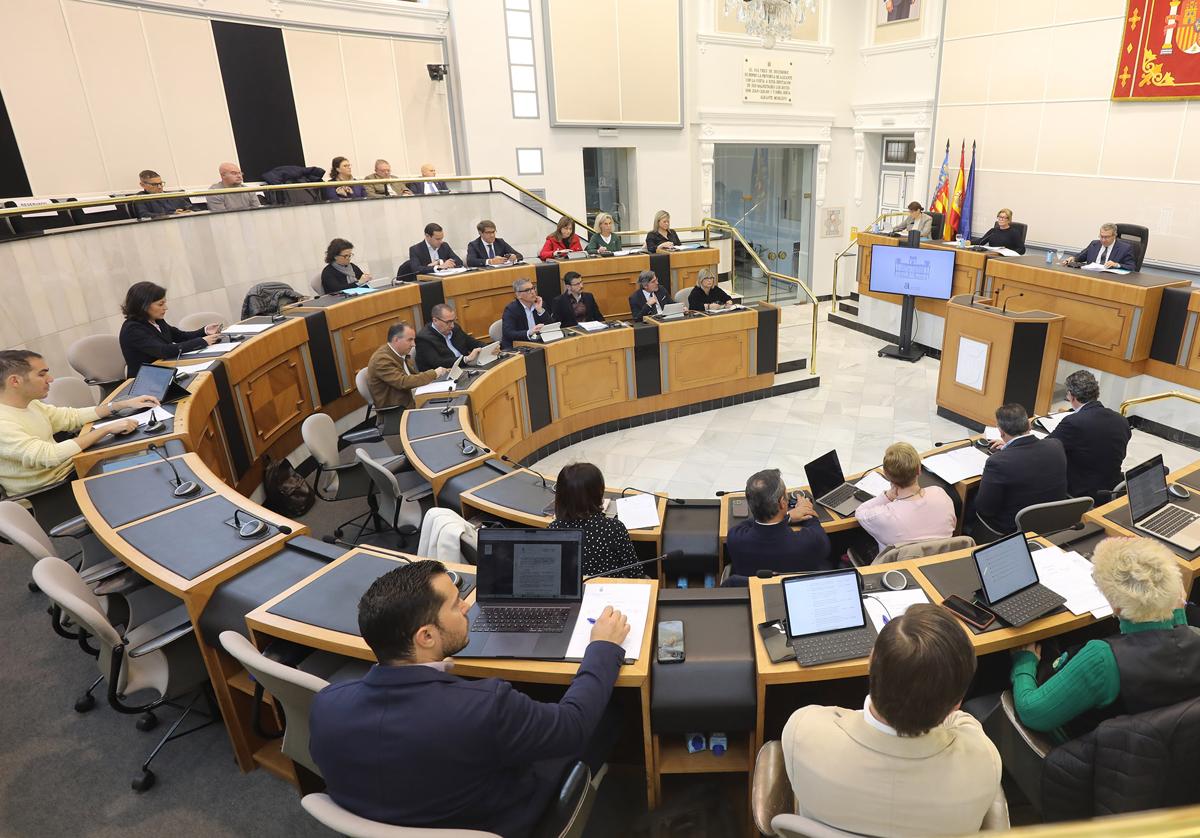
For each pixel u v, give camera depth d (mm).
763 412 6812
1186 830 312
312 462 5371
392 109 8766
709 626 2242
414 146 9047
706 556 3266
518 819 1654
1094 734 1672
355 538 4234
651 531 3303
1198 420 5617
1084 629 2477
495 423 5203
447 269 6961
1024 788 2002
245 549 2531
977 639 2139
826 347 8789
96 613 2168
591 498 2646
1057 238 8570
